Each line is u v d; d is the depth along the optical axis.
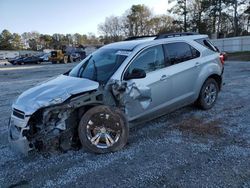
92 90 4.53
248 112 6.47
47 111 4.26
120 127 4.63
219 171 3.83
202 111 6.61
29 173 4.03
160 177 3.75
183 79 5.84
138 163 4.18
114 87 4.69
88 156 4.48
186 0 71.06
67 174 3.95
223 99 7.77
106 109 4.53
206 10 68.50
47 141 4.32
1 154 4.68
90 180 3.77
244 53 35.06
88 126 4.45
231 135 5.11
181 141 4.92
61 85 4.70
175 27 75.88
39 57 47.53
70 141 4.52
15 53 90.38
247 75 12.52
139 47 5.27
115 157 4.41
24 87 12.69
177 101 5.79
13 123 4.42
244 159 4.15
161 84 5.36
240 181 3.57
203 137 5.07
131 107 4.92
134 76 4.86
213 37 51.81
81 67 5.55
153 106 5.30
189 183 3.57
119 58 5.15
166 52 5.64
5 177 3.94
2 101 9.23
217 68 6.71
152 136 5.20
